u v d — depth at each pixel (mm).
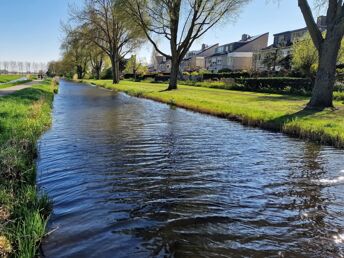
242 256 3381
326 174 6094
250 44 69438
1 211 3908
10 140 7039
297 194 5082
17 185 5035
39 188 5180
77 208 4445
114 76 45438
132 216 4230
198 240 3674
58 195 4902
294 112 13172
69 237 3678
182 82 42781
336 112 13023
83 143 8312
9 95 17141
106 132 9898
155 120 12586
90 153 7320
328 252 3471
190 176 5852
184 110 15922
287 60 40375
